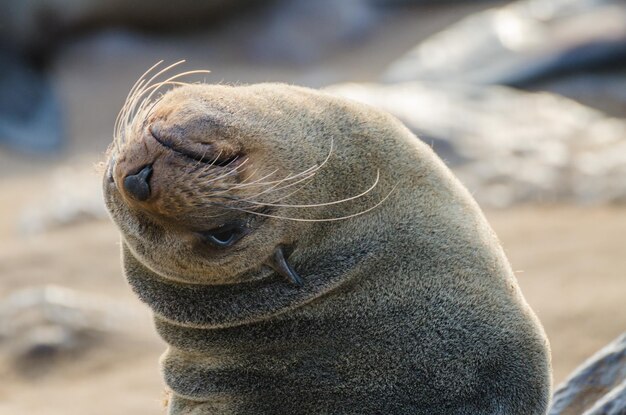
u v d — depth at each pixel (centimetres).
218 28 9725
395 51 9100
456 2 9944
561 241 4503
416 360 1521
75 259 4994
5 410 3350
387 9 9944
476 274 1547
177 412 1656
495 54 7925
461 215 1588
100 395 3441
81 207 5806
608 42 7588
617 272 3956
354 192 1537
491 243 1605
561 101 7169
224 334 1591
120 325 4062
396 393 1521
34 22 9138
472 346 1514
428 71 7950
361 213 1534
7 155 7644
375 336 1533
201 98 1498
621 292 3700
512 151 5834
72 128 8144
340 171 1534
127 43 9250
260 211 1488
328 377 1541
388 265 1541
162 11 9481
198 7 9606
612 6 8381
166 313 1600
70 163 7375
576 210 5078
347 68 8931
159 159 1441
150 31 9594
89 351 3841
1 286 4697
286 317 1562
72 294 4384
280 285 1548
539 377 1532
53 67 9081
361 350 1536
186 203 1445
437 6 9975
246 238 1498
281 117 1522
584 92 7400
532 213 5097
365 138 1572
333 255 1537
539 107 6638
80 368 3744
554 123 6338
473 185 5481
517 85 7575
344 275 1532
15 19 9100
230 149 1456
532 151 5850
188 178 1437
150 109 1499
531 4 8769
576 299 3691
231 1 9694
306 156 1507
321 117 1560
